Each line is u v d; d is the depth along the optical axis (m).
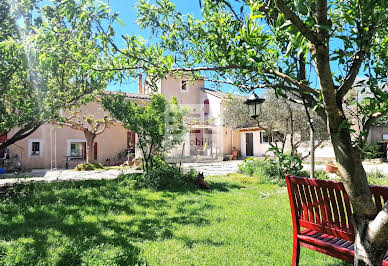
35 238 3.77
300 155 15.75
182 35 2.07
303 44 1.34
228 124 17.34
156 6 2.04
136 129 8.98
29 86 6.21
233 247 3.46
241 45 1.55
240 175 10.51
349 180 1.54
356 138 1.55
